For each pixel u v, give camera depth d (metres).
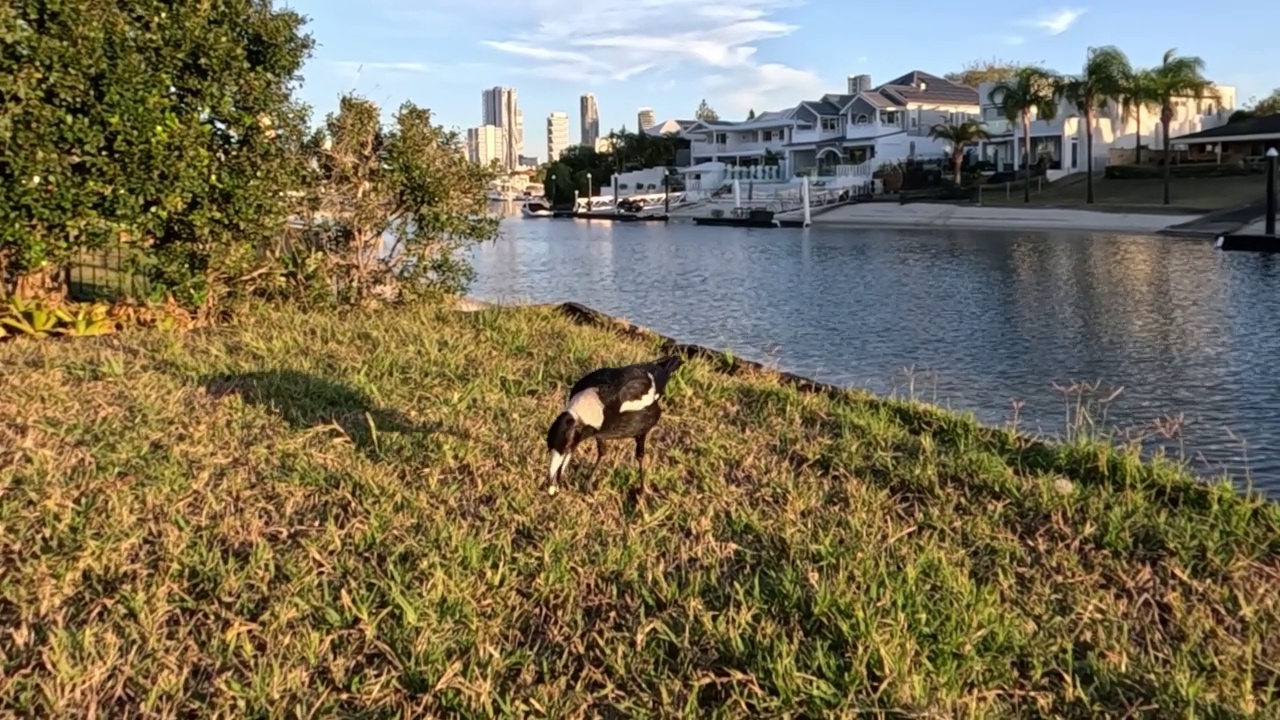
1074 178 66.88
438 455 7.00
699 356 11.08
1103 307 21.62
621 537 5.60
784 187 83.81
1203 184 57.81
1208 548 5.48
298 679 4.13
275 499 6.20
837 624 4.50
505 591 4.91
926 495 6.44
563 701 3.99
